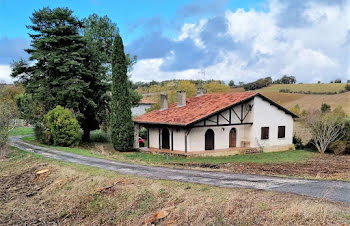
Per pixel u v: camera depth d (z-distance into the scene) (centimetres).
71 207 1276
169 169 1669
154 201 1150
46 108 3088
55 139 2823
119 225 1068
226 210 958
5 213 1291
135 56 3856
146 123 2812
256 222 864
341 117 2994
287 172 1695
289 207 909
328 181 1305
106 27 3688
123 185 1334
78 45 3136
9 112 2489
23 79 3244
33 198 1448
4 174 1866
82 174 1580
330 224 785
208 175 1471
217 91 6394
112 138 2809
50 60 2914
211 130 2639
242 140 2862
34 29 3167
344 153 2819
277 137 3020
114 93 2780
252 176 1436
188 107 2911
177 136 2591
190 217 980
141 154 2611
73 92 2938
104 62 3534
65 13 3091
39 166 1891
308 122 3061
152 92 8888
